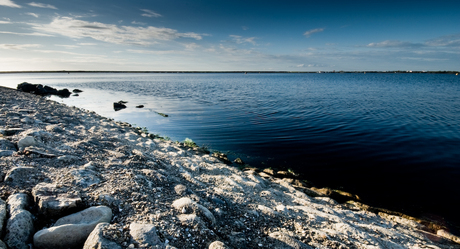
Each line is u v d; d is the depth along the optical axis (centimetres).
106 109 3116
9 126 878
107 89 6303
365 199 975
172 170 785
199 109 3062
